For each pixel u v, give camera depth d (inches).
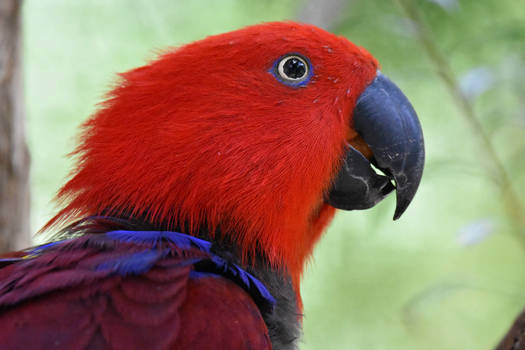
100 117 289.9
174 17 528.1
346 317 600.7
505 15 471.5
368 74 311.3
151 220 273.0
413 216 617.3
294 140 285.9
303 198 291.4
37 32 542.6
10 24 338.3
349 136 313.1
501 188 409.4
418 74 402.6
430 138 529.3
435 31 468.4
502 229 402.0
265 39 292.5
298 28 303.1
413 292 602.9
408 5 413.1
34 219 535.2
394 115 308.3
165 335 218.2
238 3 526.6
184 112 279.6
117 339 214.8
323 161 294.5
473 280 450.9
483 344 610.5
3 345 209.8
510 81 403.9
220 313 228.8
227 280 245.3
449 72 405.4
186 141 275.9
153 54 342.6
